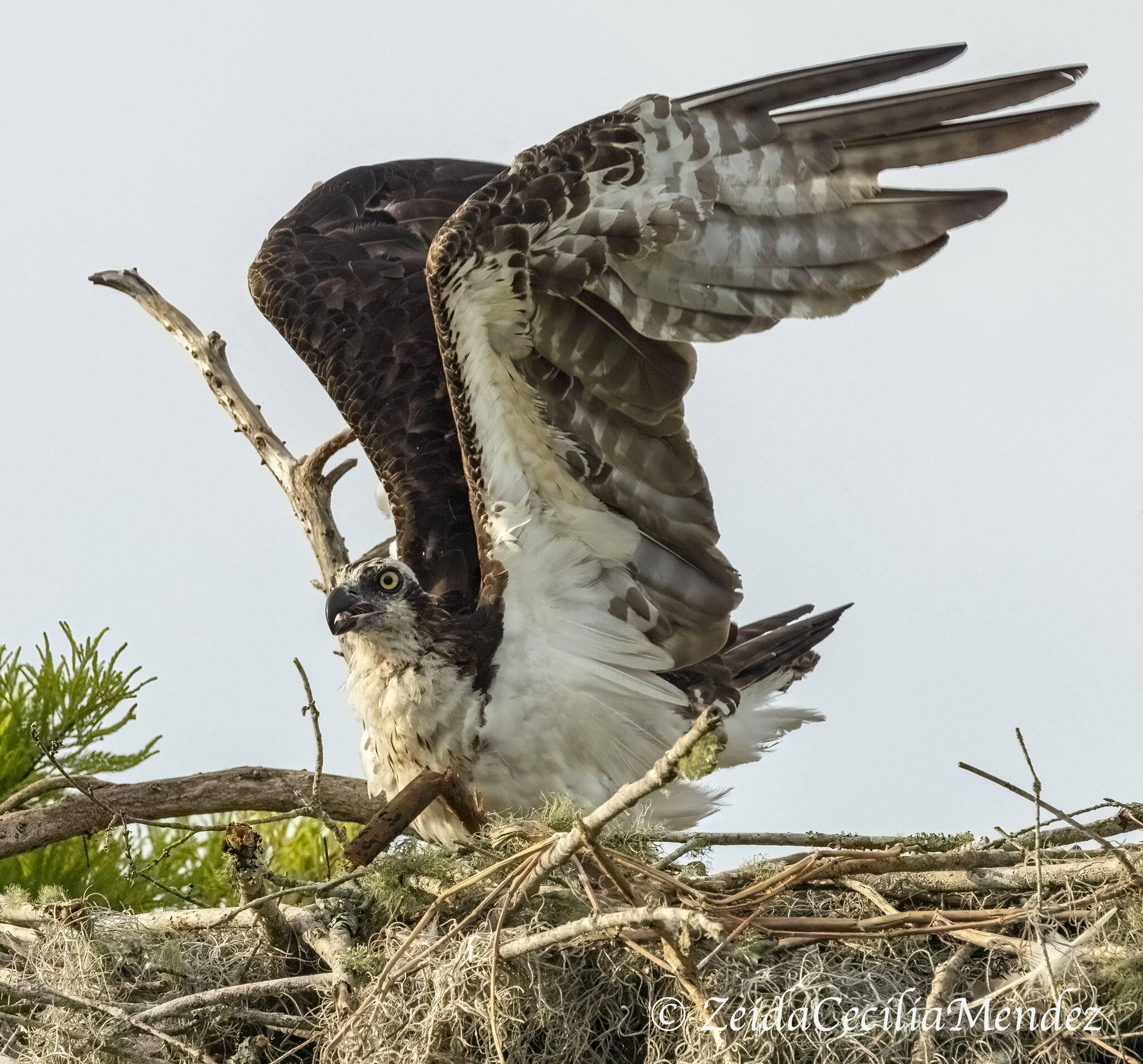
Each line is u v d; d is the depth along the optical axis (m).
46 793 11.50
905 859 8.88
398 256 13.50
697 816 11.26
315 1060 8.80
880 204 10.34
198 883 11.79
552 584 11.17
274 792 11.49
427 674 10.68
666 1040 8.27
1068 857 9.12
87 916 9.58
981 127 10.17
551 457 11.07
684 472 11.09
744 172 10.31
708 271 10.50
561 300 10.56
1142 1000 7.91
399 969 8.45
